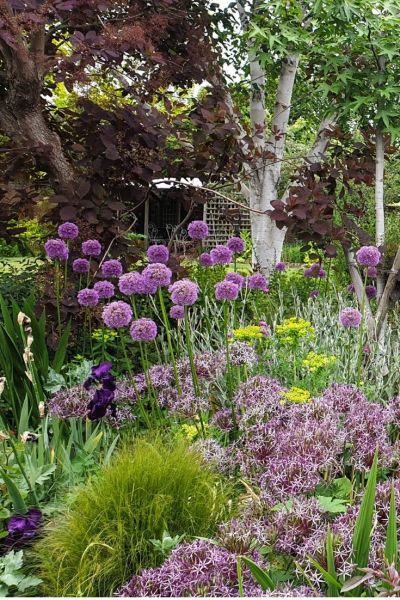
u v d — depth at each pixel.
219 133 4.67
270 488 2.07
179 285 2.87
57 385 3.21
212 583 1.70
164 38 5.20
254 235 7.44
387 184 10.62
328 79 4.96
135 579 1.80
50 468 2.59
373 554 1.66
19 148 4.62
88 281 3.97
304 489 1.99
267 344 3.60
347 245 4.54
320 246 4.62
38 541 2.30
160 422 3.04
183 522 2.17
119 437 3.05
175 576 1.72
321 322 4.13
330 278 5.96
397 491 1.89
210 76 5.63
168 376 3.33
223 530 1.89
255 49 5.60
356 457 2.27
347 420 2.39
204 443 2.64
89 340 4.34
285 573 1.88
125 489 2.18
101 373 2.85
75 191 4.26
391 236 7.16
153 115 4.45
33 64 4.28
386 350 3.85
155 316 4.68
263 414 2.57
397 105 4.58
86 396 3.01
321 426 2.24
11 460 2.71
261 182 7.32
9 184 5.03
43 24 3.92
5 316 3.35
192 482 2.28
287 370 3.37
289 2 5.43
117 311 2.88
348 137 5.19
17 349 3.33
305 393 2.61
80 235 4.38
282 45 5.28
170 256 4.69
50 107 5.48
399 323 4.38
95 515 2.16
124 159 4.46
